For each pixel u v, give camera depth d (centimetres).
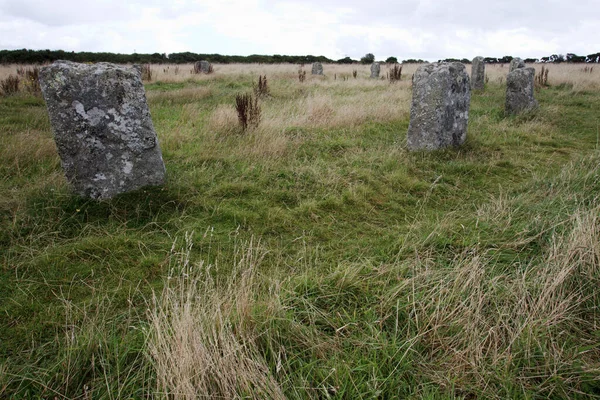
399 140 643
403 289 242
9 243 303
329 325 220
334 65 3102
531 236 310
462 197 427
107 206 361
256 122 641
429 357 193
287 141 585
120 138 371
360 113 777
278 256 302
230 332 189
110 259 289
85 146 357
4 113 789
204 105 934
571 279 233
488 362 187
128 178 381
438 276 249
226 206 382
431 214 383
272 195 416
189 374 163
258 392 161
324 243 327
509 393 167
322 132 677
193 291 224
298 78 1661
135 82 373
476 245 294
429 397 166
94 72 350
